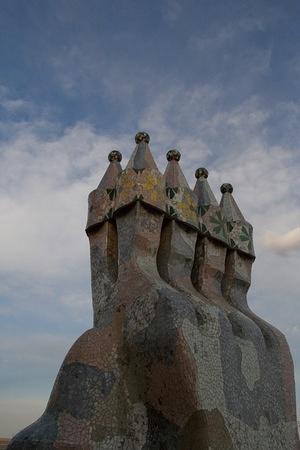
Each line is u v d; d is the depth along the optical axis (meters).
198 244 10.21
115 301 8.52
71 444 7.01
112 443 7.30
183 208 9.75
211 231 10.25
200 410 7.20
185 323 7.70
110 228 9.63
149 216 9.20
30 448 7.02
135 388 7.64
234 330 9.23
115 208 9.43
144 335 7.76
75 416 7.24
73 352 7.79
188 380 7.28
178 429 7.17
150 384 7.52
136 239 8.94
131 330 7.95
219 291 10.17
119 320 8.16
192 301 8.42
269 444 8.69
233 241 10.80
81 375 7.54
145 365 7.63
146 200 9.13
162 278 9.05
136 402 7.57
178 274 9.29
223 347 8.38
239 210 11.46
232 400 8.05
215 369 7.94
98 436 7.20
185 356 7.38
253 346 9.30
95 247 9.71
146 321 7.86
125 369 7.80
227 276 10.62
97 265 9.51
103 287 9.19
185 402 7.21
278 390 9.52
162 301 7.84
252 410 8.55
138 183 9.22
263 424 8.73
